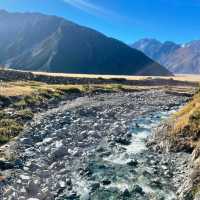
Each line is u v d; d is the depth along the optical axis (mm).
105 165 26656
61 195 20766
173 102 71188
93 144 33000
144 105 64812
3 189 20938
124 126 42281
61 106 55844
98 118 47500
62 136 34812
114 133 38000
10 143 30562
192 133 30156
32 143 31469
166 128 34219
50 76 105938
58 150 29188
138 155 29688
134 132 39531
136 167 26438
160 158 28891
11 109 45344
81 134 36188
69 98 67938
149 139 35000
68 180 22891
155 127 41250
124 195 21188
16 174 23422
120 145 33156
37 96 58719
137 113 54000
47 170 24906
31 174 23906
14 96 53281
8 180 22328
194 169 23016
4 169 24266
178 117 35312
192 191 20750
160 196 21188
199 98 36750
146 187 22562
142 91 98312
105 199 20562
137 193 21531
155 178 24141
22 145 30188
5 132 33500
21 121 39594
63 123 41344
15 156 26922
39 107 51844
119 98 74875
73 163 26938
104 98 73062
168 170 25688
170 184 23203
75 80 108562
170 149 30047
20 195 20375
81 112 50625
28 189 21344
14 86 70562
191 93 90312
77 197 20688
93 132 37031
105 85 99688
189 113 33156
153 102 70062
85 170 25188
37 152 28828
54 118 44125
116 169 25859
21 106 48719
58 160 27500
